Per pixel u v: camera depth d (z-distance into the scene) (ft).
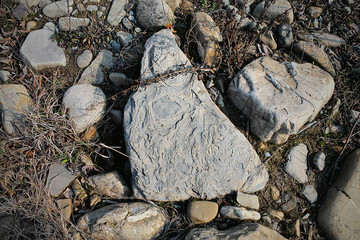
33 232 1.83
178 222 1.98
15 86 2.20
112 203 2.01
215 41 2.33
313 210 2.14
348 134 2.32
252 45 2.49
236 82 2.23
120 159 2.16
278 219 2.07
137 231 1.85
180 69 2.12
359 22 2.82
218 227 1.99
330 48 2.66
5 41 2.36
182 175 1.96
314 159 2.24
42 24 2.44
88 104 2.11
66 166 2.07
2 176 2.00
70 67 2.34
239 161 2.01
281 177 2.18
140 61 2.31
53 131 2.11
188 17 2.54
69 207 1.96
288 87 2.17
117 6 2.50
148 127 1.97
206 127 2.01
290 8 2.42
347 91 2.47
